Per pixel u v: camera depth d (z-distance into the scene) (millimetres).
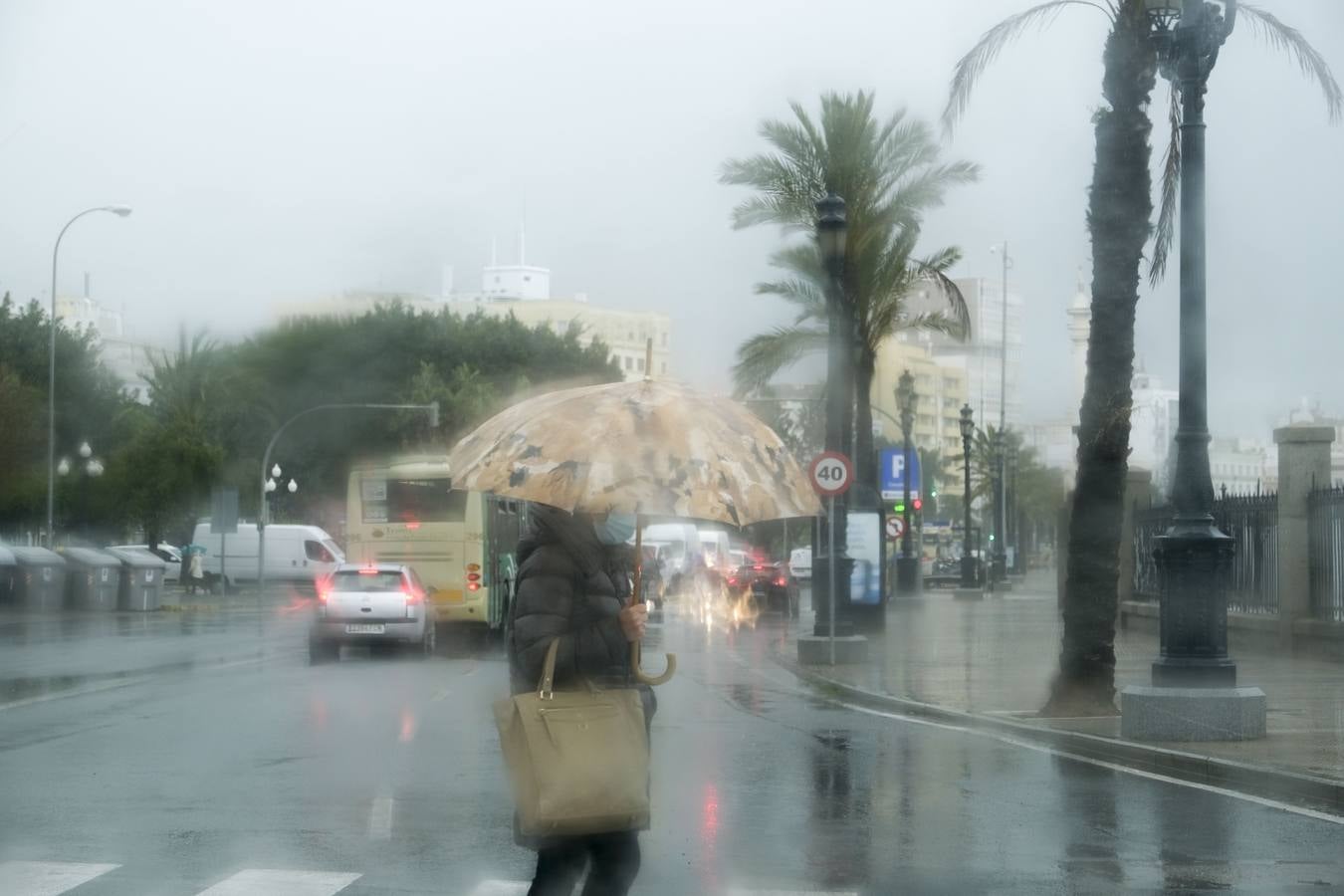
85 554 50188
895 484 62938
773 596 51625
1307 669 24000
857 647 27266
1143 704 14977
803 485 6402
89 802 11625
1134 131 17984
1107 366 18078
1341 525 25984
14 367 70812
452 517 35438
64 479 64000
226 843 10008
